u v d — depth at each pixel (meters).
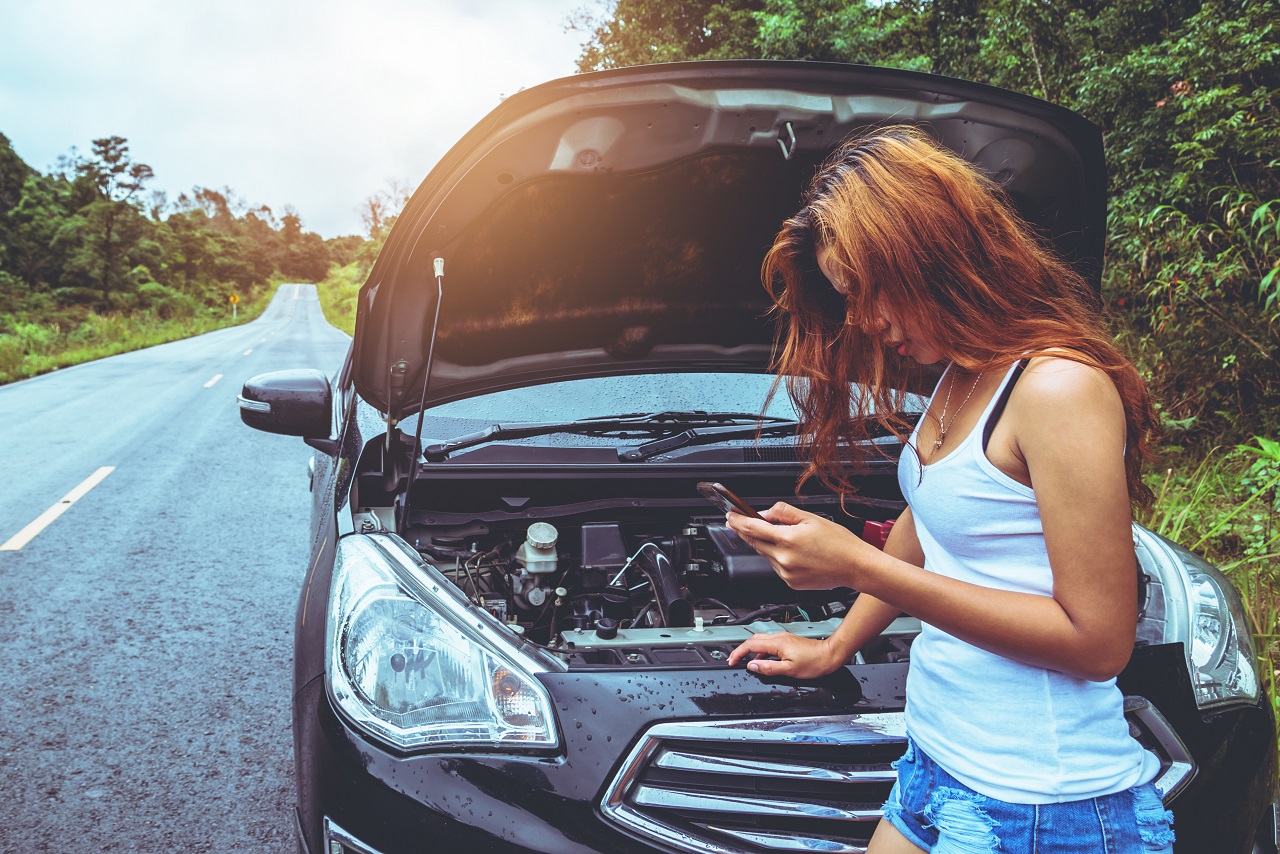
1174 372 5.37
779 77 1.81
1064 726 0.90
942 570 0.96
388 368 2.05
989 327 0.88
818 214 0.95
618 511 2.19
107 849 2.29
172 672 3.32
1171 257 5.45
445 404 2.46
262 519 5.55
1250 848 1.47
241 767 2.68
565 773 1.31
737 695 1.40
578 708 1.38
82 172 68.00
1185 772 1.40
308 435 2.57
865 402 1.14
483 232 1.98
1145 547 1.88
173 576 4.43
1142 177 6.21
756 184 2.05
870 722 1.37
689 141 1.87
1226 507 4.27
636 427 2.43
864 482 2.26
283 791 2.55
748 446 2.38
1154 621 1.62
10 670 3.33
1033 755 0.90
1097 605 0.80
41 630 3.72
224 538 5.12
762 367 2.72
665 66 1.74
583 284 2.29
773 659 1.45
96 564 4.62
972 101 1.86
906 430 1.01
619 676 1.43
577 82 1.72
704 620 1.90
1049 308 0.89
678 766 1.33
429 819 1.29
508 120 1.75
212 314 63.31
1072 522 0.80
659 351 2.62
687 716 1.36
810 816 1.30
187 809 2.47
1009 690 0.92
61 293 53.06
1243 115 5.21
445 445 2.24
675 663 1.51
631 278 2.32
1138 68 6.11
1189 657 1.55
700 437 2.39
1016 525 0.86
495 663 1.43
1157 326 5.44
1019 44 7.87
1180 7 7.07
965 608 0.86
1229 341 5.08
